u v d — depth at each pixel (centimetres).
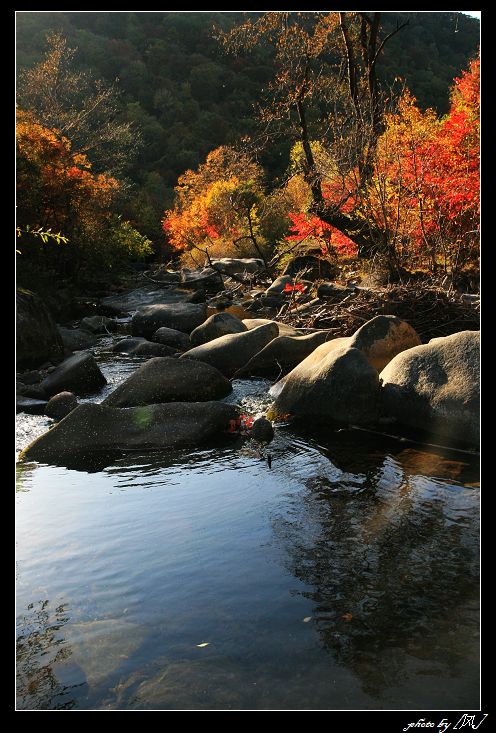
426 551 343
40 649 276
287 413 609
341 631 280
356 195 1048
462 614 287
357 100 1285
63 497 446
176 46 5472
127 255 2219
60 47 3077
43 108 2688
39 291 1335
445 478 438
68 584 329
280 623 288
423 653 263
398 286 801
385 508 398
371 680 249
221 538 372
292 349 764
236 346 789
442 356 546
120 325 1234
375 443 521
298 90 1360
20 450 556
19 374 827
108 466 509
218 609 301
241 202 2144
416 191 965
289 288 1113
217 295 1361
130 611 303
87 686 252
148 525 395
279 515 399
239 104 4788
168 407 580
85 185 1833
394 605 297
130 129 4397
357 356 582
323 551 350
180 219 2539
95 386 750
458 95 1253
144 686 251
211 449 538
